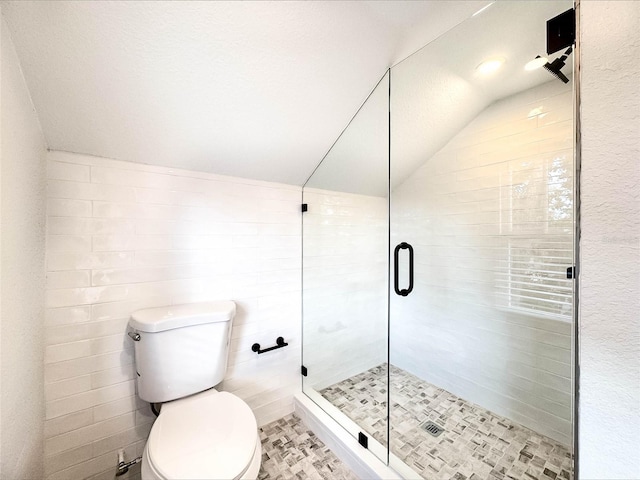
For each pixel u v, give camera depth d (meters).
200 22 0.85
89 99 0.98
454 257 1.87
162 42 0.87
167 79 0.99
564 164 1.40
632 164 0.44
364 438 1.36
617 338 0.45
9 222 0.71
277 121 1.32
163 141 1.22
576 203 0.50
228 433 0.95
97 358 1.17
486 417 1.64
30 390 0.88
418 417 1.62
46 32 0.77
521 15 0.96
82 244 1.14
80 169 1.13
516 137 1.55
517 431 1.53
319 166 1.73
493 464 1.31
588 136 0.48
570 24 0.73
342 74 1.17
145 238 1.29
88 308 1.15
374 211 2.10
